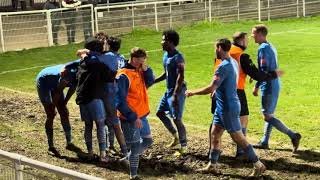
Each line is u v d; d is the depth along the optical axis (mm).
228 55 9859
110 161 11617
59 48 31875
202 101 17438
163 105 12055
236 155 11438
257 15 40625
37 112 16750
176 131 12453
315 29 34844
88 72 10836
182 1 38344
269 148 12156
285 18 41375
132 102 9883
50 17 32906
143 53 9797
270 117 11734
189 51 28109
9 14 31609
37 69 25531
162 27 37219
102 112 11094
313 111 15664
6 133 14281
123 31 35844
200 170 10750
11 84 22078
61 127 14664
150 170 10992
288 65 23281
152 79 10281
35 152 12484
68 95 12102
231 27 36875
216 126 10320
